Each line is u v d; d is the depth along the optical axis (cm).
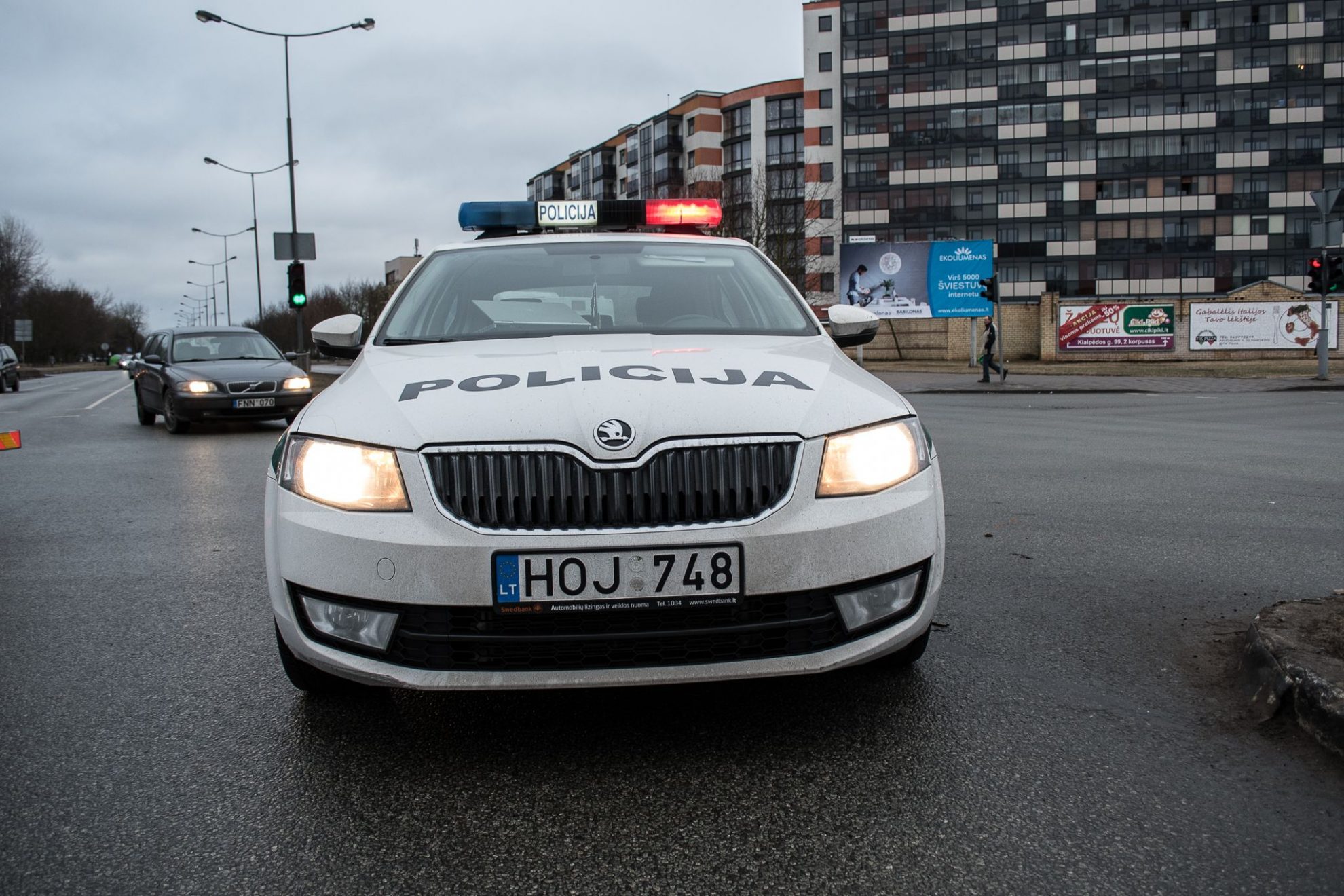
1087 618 416
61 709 325
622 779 267
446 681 266
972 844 229
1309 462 972
